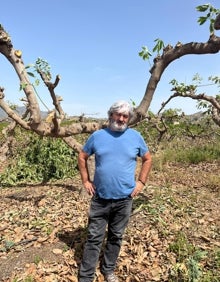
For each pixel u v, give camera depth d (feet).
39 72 20.92
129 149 11.94
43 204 21.77
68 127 19.86
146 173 12.59
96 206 12.35
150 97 20.18
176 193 23.59
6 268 13.62
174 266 12.92
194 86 23.65
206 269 13.41
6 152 34.12
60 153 33.27
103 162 11.93
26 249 15.11
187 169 33.19
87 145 12.31
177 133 45.85
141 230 16.62
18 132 40.88
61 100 23.21
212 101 23.30
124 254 14.44
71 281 12.84
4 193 26.30
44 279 12.85
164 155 38.14
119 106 11.60
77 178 30.53
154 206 19.70
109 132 12.01
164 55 19.27
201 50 17.01
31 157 32.94
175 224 17.42
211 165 35.24
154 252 14.62
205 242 15.74
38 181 30.78
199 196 23.15
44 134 19.22
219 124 29.89
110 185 11.95
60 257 14.33
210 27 16.10
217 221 18.44
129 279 12.96
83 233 16.07
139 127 45.03
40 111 18.71
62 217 18.74
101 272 13.33
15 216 19.72
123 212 12.39
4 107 18.65
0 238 16.48
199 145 43.96
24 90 18.20
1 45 17.85
